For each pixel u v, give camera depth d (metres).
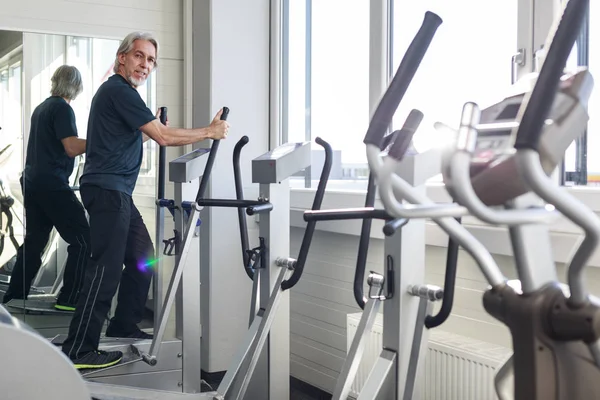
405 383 2.28
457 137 1.38
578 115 1.46
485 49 3.09
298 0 4.61
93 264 3.71
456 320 3.17
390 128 3.66
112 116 3.67
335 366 4.09
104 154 3.68
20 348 1.29
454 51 3.27
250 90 4.76
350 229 3.81
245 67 4.74
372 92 3.80
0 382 1.28
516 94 1.78
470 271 3.09
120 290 4.29
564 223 2.63
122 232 3.72
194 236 3.84
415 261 2.30
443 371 2.88
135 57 3.80
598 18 2.66
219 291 4.67
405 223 2.11
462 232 1.56
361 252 2.49
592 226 1.31
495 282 1.55
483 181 1.51
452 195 1.39
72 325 3.72
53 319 4.59
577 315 1.43
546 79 1.30
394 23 3.75
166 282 4.89
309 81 4.50
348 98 4.08
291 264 3.10
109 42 4.74
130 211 3.82
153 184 4.86
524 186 1.49
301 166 3.19
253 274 3.25
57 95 4.57
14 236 4.55
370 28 3.82
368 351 3.34
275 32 4.75
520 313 1.49
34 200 4.57
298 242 4.45
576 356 1.49
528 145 1.28
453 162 1.35
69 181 4.61
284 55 4.77
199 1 4.82
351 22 4.07
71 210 4.61
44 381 1.31
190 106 4.95
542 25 2.79
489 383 2.65
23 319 4.56
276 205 3.16
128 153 3.74
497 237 2.84
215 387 4.54
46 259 4.60
